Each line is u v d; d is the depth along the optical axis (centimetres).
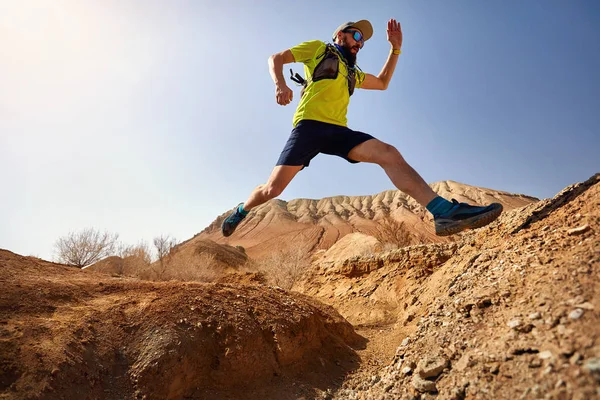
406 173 290
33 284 476
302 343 523
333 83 316
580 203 322
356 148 307
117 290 516
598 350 175
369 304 1045
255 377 445
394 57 389
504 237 423
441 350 278
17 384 322
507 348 221
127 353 402
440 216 281
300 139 312
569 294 221
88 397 348
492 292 288
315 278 1393
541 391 179
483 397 206
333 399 441
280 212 10381
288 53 319
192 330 436
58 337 380
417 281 1014
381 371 502
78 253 1523
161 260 1762
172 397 385
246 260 3228
